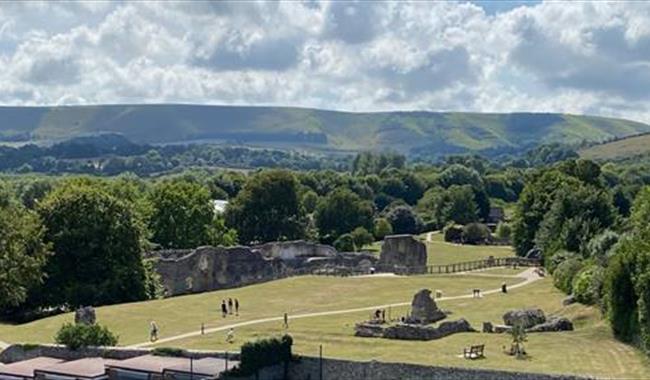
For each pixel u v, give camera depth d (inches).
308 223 6127.0
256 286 3873.0
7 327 3063.5
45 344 2509.8
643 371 2022.6
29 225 3339.1
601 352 2272.4
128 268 3695.9
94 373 2177.7
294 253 4849.9
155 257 4259.4
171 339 2640.3
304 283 3905.0
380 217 7170.3
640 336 2299.5
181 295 3966.5
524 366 2086.6
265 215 5787.4
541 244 4414.4
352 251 5846.5
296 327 2778.1
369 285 3836.1
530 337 2511.1
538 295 3454.7
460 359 2190.0
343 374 2185.0
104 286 3604.8
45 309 3592.5
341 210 6476.4
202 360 2256.4
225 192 7652.6
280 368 2246.6
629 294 2411.4
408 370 2106.3
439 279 4042.8
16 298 3218.5
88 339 2469.2
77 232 3634.4
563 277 3444.9
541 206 4977.9
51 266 3587.6
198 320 2994.6
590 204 4224.9
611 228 3964.1
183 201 5034.5
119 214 3769.7
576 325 2716.5
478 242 6368.1
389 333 2568.9
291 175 5974.4
